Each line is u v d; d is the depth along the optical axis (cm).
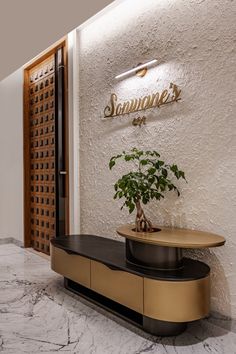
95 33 407
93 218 412
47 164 513
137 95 345
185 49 295
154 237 258
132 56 353
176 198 304
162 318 235
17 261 483
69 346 240
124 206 362
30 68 559
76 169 436
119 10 370
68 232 457
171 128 307
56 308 309
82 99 431
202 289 240
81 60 432
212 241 242
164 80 315
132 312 291
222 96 265
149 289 241
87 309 307
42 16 349
